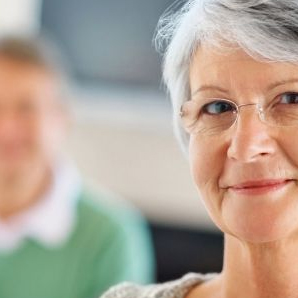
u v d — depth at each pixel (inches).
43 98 111.0
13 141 108.3
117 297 63.6
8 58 110.0
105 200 118.7
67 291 109.1
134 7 178.7
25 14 184.5
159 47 57.3
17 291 109.0
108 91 180.2
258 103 48.6
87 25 182.4
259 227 48.8
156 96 177.0
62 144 116.6
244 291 54.1
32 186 110.7
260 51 47.6
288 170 48.5
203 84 50.9
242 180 49.1
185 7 53.2
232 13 48.6
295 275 51.8
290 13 47.2
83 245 110.8
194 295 60.4
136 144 175.2
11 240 109.7
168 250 161.2
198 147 52.2
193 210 167.0
